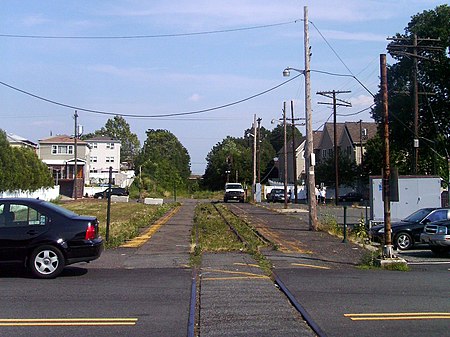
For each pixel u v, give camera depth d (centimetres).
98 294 1069
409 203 2661
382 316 889
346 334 782
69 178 8850
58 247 1245
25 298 1032
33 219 1262
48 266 1242
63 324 841
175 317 885
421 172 5744
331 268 1443
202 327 816
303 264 1501
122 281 1215
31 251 1241
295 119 6109
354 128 8162
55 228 1253
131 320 866
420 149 5619
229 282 1184
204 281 1201
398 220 2292
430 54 5312
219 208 4944
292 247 1936
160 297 1040
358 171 7325
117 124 14988
